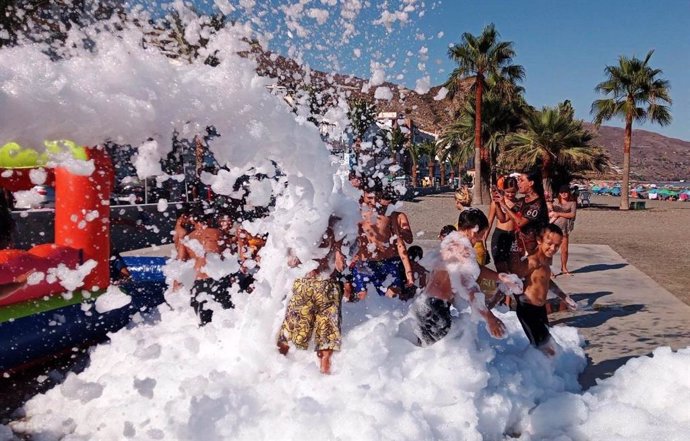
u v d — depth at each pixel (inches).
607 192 2829.7
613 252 571.5
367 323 197.0
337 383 161.6
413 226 846.5
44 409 168.7
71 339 215.0
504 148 1804.9
